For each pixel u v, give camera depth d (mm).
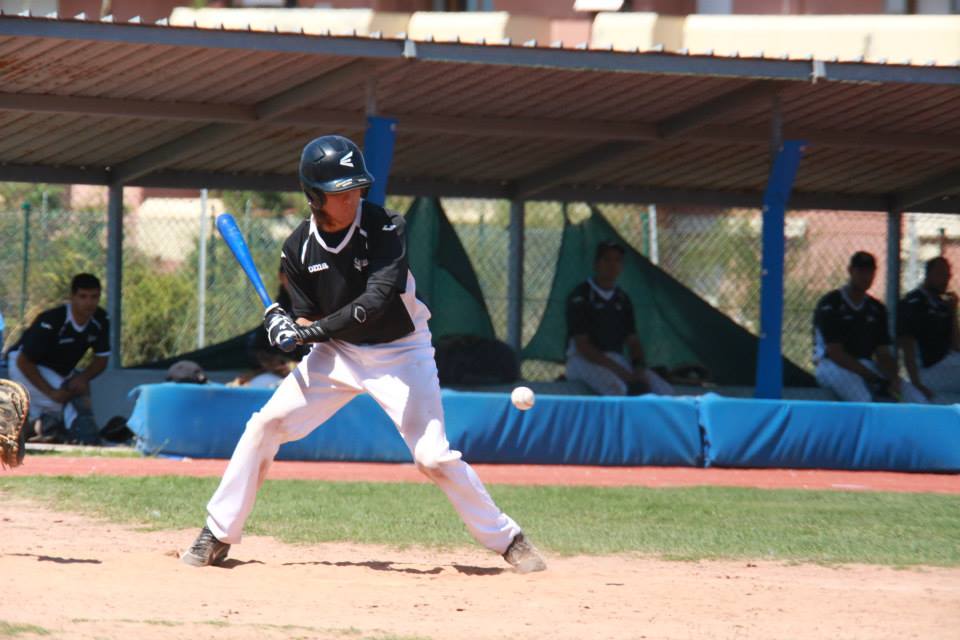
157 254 67688
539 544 23422
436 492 30359
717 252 66188
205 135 43688
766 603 17688
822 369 47875
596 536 24484
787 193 41125
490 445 37188
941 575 20953
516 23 60594
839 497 32094
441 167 50656
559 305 51594
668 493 31953
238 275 63375
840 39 53375
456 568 20328
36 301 59406
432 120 43781
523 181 52844
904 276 60250
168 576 18172
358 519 25734
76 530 23469
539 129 44719
